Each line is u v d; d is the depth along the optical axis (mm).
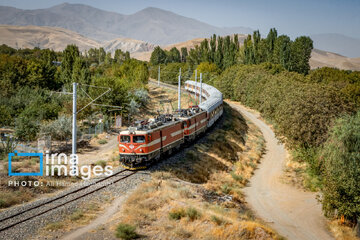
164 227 18000
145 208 20156
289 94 48719
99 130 47562
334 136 30000
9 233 16156
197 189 26750
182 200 22109
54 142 40156
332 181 26500
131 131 27969
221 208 23188
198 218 19406
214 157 39125
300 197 33656
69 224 17812
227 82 101250
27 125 38688
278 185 37500
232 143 49656
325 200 27156
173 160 32750
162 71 135500
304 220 27844
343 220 27016
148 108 75188
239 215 23828
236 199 30156
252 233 19094
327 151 31031
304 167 42625
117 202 21422
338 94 39594
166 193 22688
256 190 35125
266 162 47375
